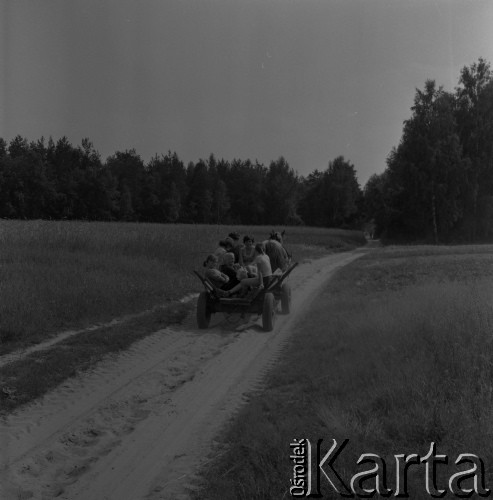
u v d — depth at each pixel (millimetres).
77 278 13469
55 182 58281
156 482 4797
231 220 94062
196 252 21094
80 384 7520
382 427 5086
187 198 90875
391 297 11766
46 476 5062
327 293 15320
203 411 6422
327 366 7453
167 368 8266
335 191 81562
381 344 7660
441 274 17328
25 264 14422
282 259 13047
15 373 7695
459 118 43781
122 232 23562
